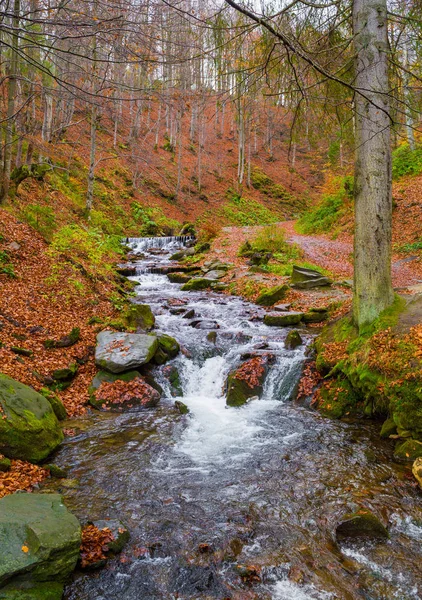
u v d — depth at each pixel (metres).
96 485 5.30
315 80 5.48
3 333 8.76
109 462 5.88
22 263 12.57
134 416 7.52
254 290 15.14
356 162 7.74
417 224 21.31
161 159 38.94
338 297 13.73
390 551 4.18
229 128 53.06
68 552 3.69
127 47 4.06
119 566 3.95
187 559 4.05
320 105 5.80
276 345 9.95
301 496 5.06
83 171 29.00
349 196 27.41
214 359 9.53
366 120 7.18
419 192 23.56
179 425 7.16
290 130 6.17
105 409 7.74
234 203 39.81
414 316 7.55
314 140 6.55
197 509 4.82
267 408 7.95
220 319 12.23
